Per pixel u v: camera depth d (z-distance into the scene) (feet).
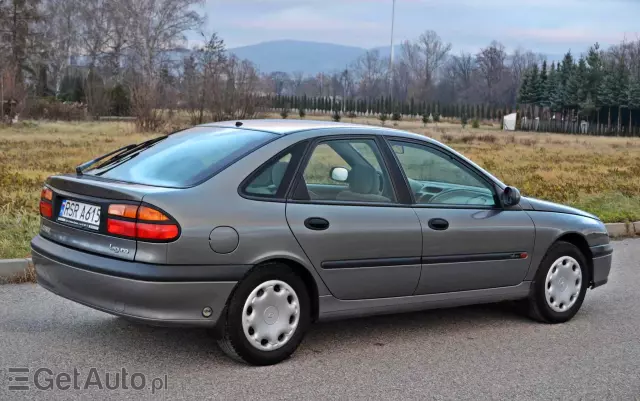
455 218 18.67
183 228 14.84
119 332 18.06
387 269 17.51
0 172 47.85
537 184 54.70
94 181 16.17
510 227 19.65
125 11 237.66
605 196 48.83
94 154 68.18
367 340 18.60
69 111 166.91
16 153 67.92
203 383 15.03
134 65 242.99
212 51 208.13
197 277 14.98
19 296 20.94
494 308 22.38
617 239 37.17
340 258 16.78
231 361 16.38
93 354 16.46
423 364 16.96
